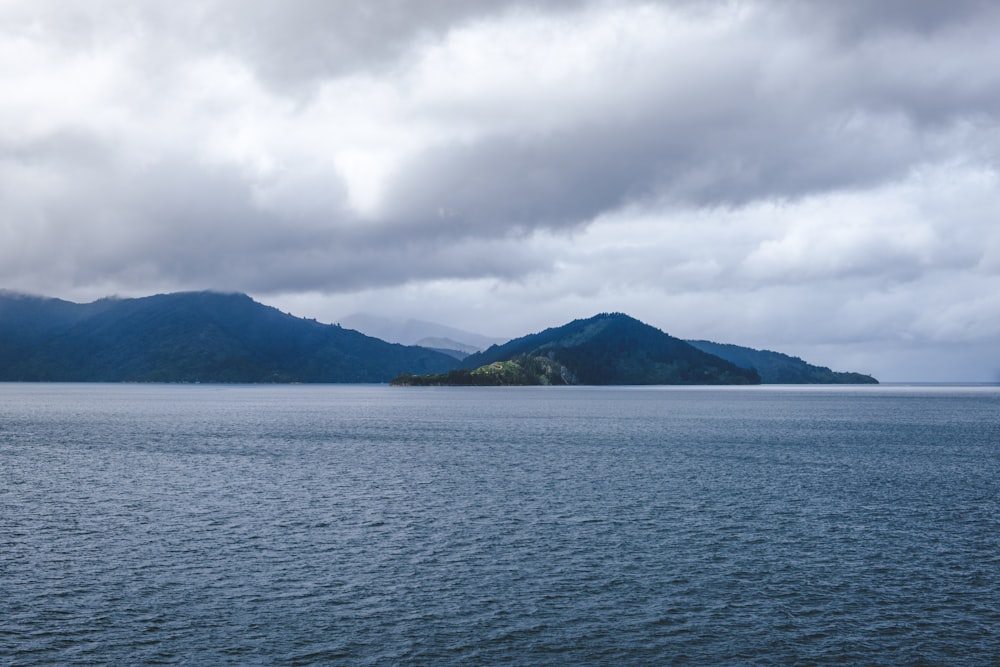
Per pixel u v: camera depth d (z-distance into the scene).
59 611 34.59
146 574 40.44
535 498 64.12
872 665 29.36
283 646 30.73
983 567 42.28
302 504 61.12
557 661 29.52
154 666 28.72
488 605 35.72
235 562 42.88
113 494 66.00
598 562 43.12
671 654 30.23
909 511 58.69
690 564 42.78
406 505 60.72
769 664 29.36
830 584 39.12
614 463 89.88
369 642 31.20
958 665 29.36
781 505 61.06
